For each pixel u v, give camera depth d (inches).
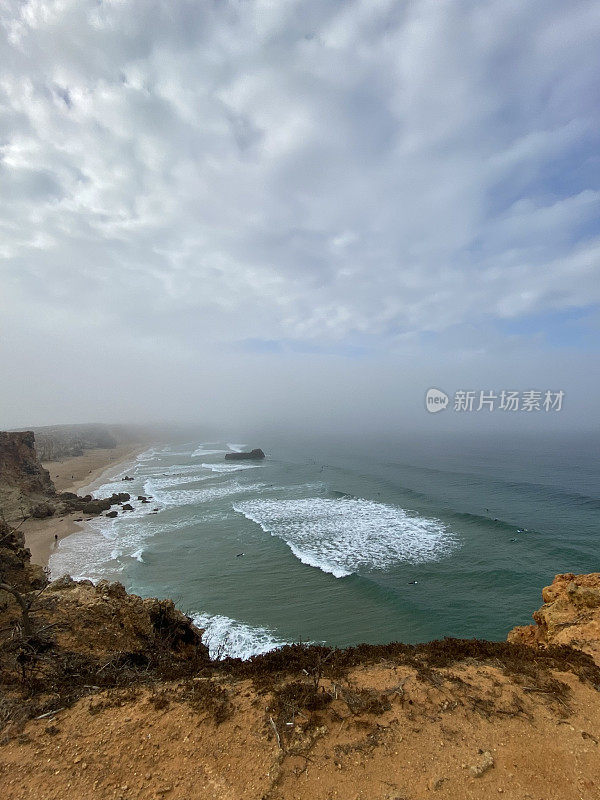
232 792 158.7
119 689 230.2
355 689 213.9
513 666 235.6
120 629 379.2
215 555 1013.2
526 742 180.1
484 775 164.4
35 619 359.9
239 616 720.3
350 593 809.5
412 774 164.4
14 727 198.2
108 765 174.4
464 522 1269.7
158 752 179.2
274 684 221.1
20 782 168.7
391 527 1227.9
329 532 1182.3
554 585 382.3
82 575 898.7
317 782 161.8
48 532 1243.2
